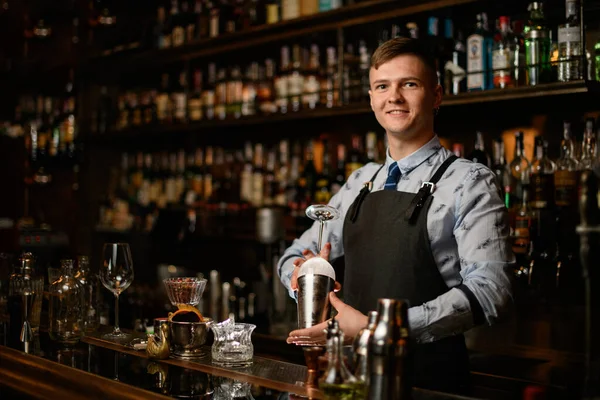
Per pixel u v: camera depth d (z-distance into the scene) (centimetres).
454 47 282
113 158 465
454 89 273
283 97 343
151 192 425
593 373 116
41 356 182
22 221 457
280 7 343
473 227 178
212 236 378
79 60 448
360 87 312
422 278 188
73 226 467
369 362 128
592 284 116
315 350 149
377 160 323
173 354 179
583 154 249
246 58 391
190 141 430
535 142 264
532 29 254
